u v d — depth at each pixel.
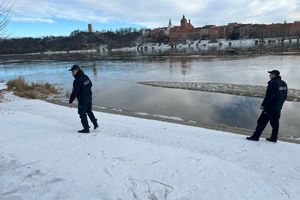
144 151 6.51
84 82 8.18
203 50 90.00
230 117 14.69
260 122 8.41
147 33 191.75
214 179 5.28
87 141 7.18
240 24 186.50
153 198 4.50
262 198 4.76
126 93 22.77
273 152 7.37
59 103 17.86
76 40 178.12
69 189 4.59
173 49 113.81
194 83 25.48
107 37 185.75
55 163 5.59
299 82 24.27
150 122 11.89
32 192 4.48
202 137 8.88
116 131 9.06
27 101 17.22
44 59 82.38
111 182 4.88
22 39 162.88
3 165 5.45
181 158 6.18
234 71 34.19
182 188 4.89
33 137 7.50
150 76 33.28
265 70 33.78
